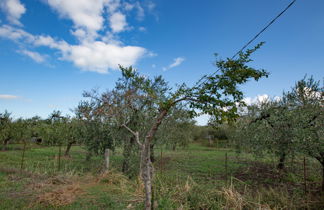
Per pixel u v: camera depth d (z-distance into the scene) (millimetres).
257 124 8469
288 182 8117
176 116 9875
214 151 21641
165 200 5059
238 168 11172
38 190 6215
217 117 3174
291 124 6914
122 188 6594
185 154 18062
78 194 6059
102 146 9836
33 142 21734
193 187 6195
